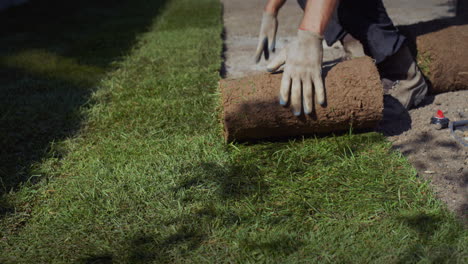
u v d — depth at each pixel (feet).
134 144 11.71
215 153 10.85
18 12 36.19
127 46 22.30
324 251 7.41
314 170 9.91
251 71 17.84
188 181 9.72
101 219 8.72
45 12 35.50
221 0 36.86
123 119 13.38
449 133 11.38
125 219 8.65
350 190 9.05
